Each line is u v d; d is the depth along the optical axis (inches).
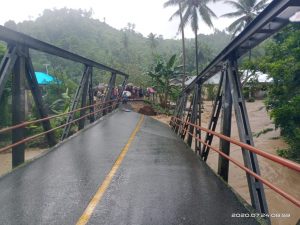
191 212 214.5
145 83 1924.2
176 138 621.6
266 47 730.2
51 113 1226.0
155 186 272.2
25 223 195.9
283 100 653.3
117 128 690.8
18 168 323.3
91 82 648.4
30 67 358.0
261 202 226.4
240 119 264.7
